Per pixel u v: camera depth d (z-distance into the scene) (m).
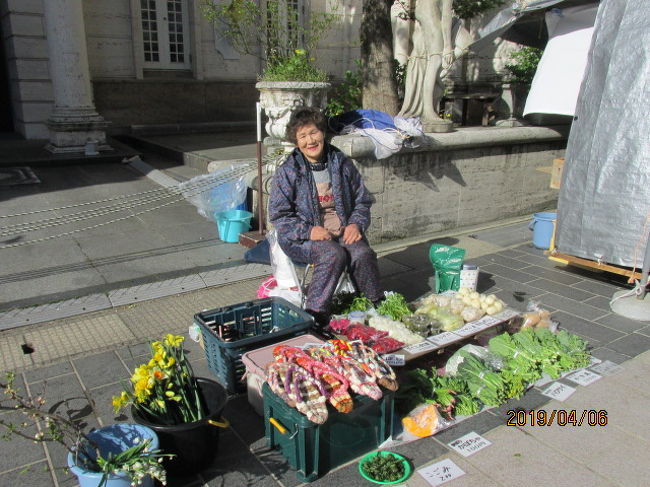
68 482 2.54
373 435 2.76
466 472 2.62
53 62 10.02
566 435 2.89
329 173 3.79
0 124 13.23
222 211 6.38
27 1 11.21
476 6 7.72
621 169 4.64
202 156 9.48
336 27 14.91
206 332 3.20
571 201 5.02
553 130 7.24
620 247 4.70
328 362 2.70
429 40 6.21
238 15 9.45
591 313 4.41
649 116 4.46
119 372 3.46
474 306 3.76
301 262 3.81
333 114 7.25
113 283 4.88
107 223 6.32
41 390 3.26
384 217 6.04
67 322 4.16
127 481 2.23
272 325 3.61
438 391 3.09
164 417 2.55
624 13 4.55
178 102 13.64
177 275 5.09
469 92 12.50
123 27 12.77
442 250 4.52
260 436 2.91
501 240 6.35
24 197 7.66
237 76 14.31
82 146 10.33
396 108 6.94
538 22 7.37
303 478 2.57
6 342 3.82
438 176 6.36
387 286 4.95
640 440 2.85
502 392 3.14
